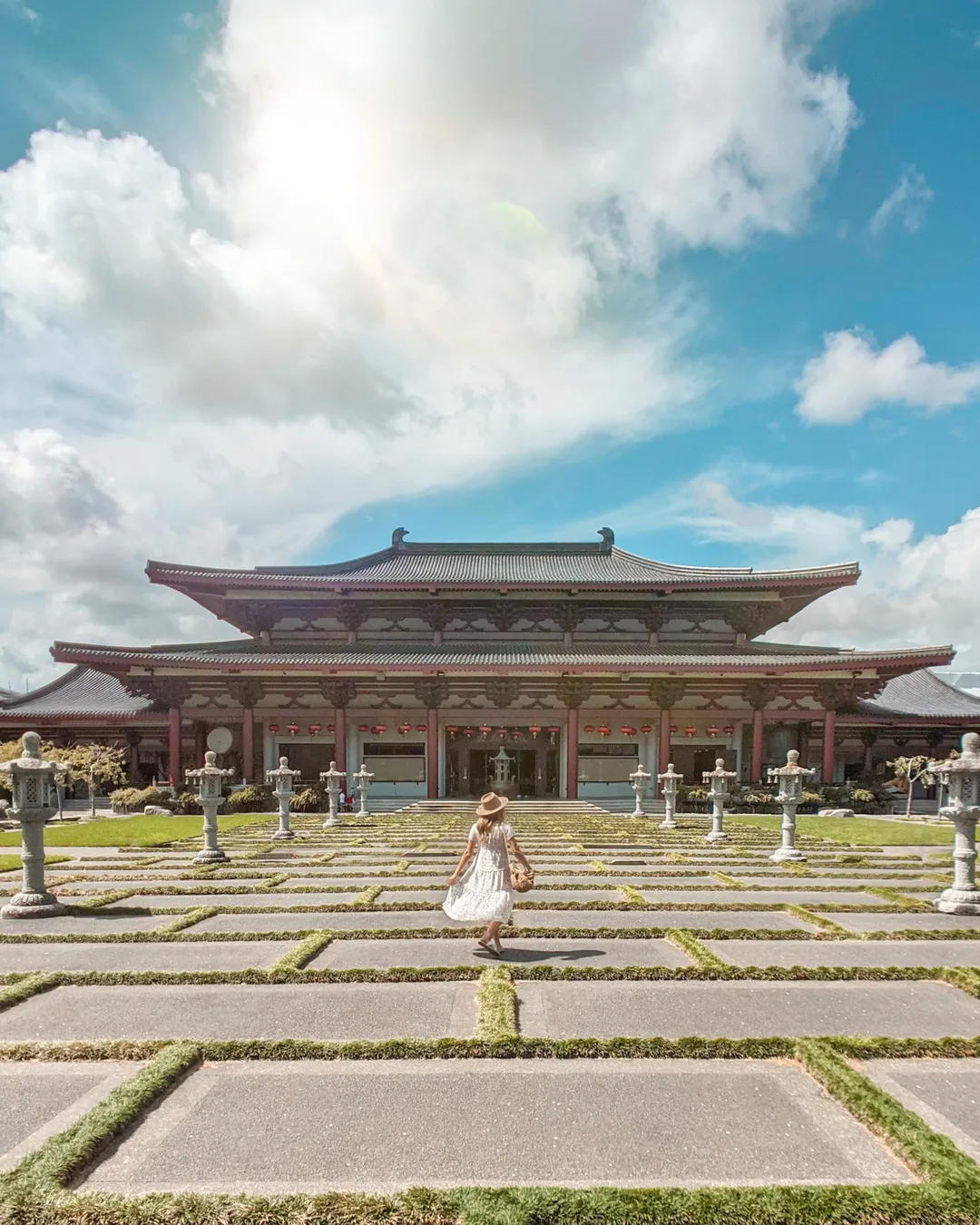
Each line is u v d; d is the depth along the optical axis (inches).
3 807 1338.6
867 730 2021.4
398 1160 202.7
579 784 1877.5
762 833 1166.3
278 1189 189.8
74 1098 238.5
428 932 456.4
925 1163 196.5
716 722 1887.3
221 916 513.3
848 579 1838.1
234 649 1892.2
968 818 531.2
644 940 443.5
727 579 1879.9
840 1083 239.8
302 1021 306.3
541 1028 297.0
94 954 415.2
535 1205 178.5
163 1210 177.0
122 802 1603.1
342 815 1515.7
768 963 391.9
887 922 491.8
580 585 1892.2
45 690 2090.3
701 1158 204.1
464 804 1651.1
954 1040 276.4
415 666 1734.7
